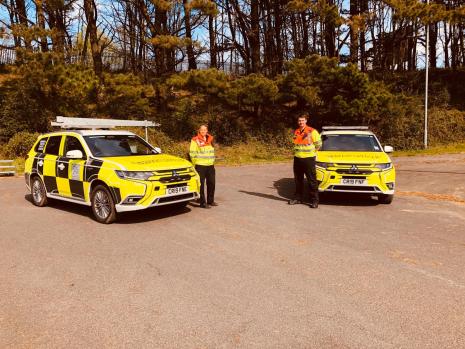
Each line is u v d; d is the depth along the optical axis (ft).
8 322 11.33
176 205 26.86
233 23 99.55
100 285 13.87
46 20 70.90
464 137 78.95
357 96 71.87
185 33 79.56
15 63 61.21
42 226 22.27
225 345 10.04
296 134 26.61
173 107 80.59
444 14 69.82
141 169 21.79
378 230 20.79
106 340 10.34
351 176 25.94
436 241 18.74
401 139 75.97
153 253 17.25
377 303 12.30
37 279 14.47
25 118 64.28
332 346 9.95
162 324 11.12
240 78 72.28
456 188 34.47
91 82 60.59
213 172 27.04
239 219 23.38
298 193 28.04
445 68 109.29
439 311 11.78
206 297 12.83
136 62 92.02
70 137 26.30
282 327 10.90
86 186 23.62
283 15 90.22
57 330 10.86
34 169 28.25
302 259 16.30
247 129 79.20
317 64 70.33
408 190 33.94
